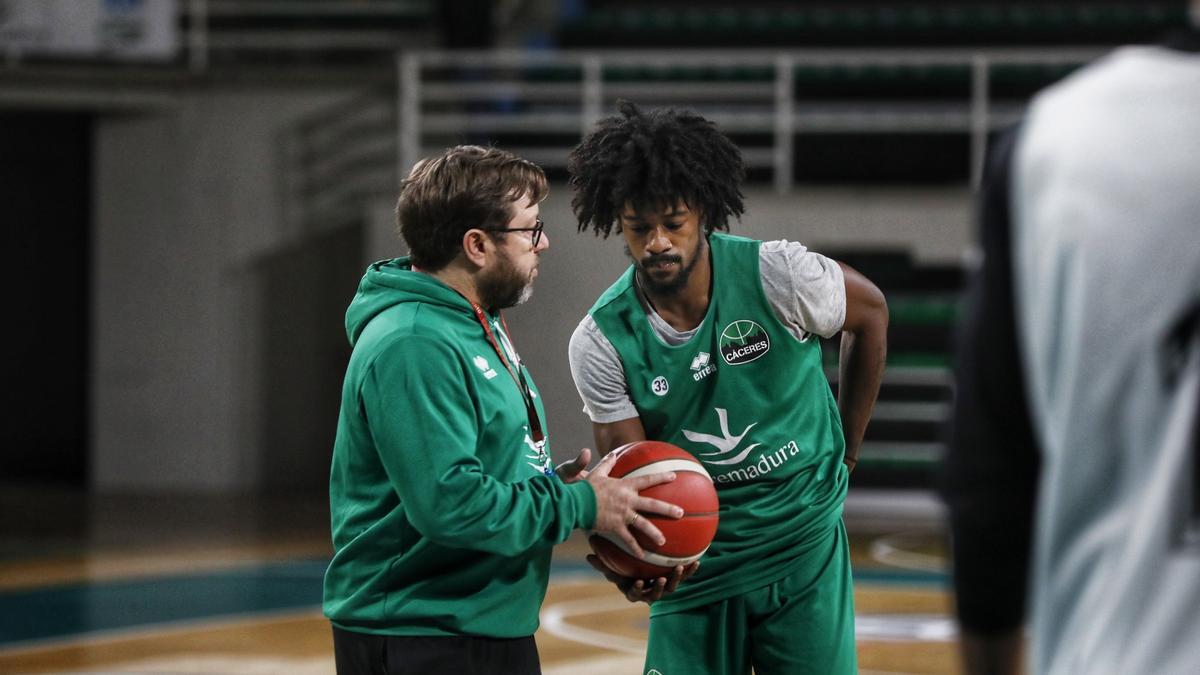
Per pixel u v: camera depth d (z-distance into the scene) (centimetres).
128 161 2117
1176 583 183
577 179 446
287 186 2092
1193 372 184
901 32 2058
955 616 220
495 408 399
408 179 417
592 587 1247
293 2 2108
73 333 2225
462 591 399
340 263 2072
